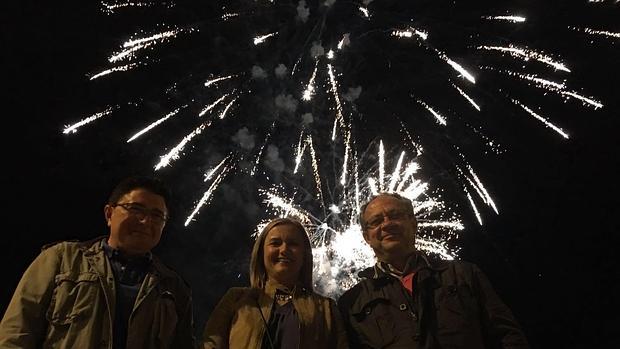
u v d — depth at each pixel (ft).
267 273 12.65
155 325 10.36
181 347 11.23
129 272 10.86
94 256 10.57
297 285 12.29
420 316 11.40
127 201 11.35
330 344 11.54
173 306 10.96
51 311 9.70
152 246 11.42
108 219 11.64
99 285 10.10
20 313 9.46
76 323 9.57
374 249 13.28
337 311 12.18
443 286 11.96
